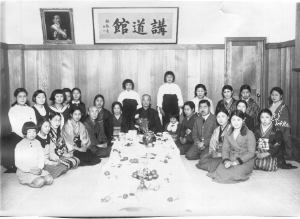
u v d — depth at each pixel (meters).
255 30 5.16
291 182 3.18
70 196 2.84
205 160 3.57
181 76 5.34
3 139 3.64
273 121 3.98
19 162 3.15
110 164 2.51
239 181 3.19
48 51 5.27
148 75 5.35
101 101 4.39
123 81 5.15
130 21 5.09
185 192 2.26
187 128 4.22
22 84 5.23
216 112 4.54
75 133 3.82
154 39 5.23
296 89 4.58
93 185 3.12
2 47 4.92
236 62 5.22
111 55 5.32
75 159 3.63
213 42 5.27
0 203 2.71
